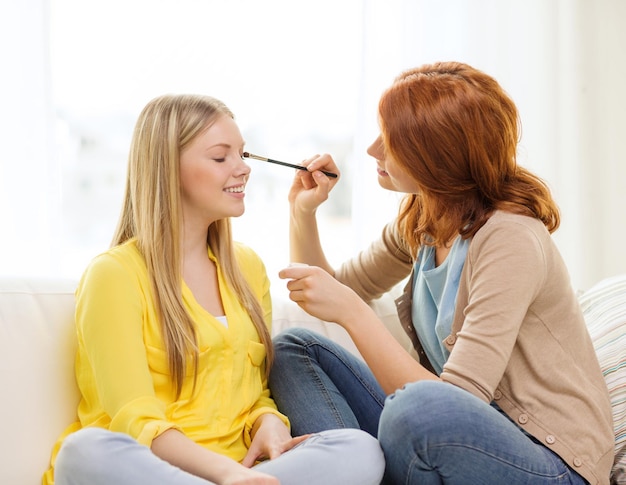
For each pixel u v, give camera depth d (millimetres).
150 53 1984
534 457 1215
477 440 1165
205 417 1374
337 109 2133
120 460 1073
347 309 1368
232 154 1453
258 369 1519
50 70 1873
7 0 1836
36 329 1405
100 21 1964
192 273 1477
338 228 2230
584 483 1250
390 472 1239
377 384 1538
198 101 1460
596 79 2367
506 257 1292
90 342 1297
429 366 1614
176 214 1412
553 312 1331
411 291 1593
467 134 1357
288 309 1742
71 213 2027
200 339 1388
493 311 1263
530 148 2299
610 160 2389
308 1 2098
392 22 2127
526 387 1301
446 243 1463
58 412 1391
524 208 1348
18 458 1319
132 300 1333
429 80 1400
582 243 2383
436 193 1408
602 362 1555
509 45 2256
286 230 2107
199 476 1160
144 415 1226
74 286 1502
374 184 2102
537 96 2287
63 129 1984
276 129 2096
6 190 1851
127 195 1483
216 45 2020
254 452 1365
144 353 1312
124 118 2008
